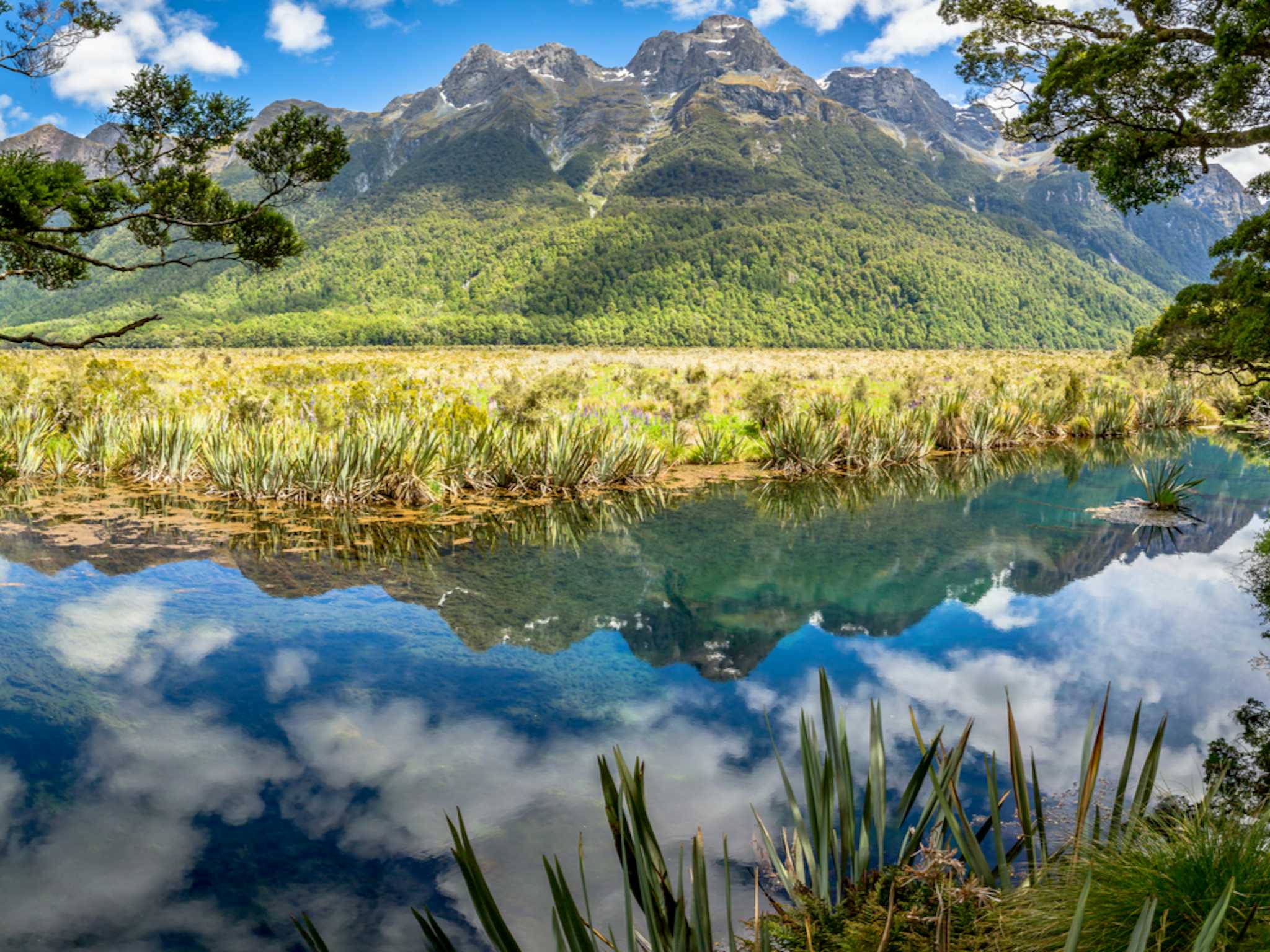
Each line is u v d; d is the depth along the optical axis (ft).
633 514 29.14
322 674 14.93
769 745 12.23
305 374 65.16
